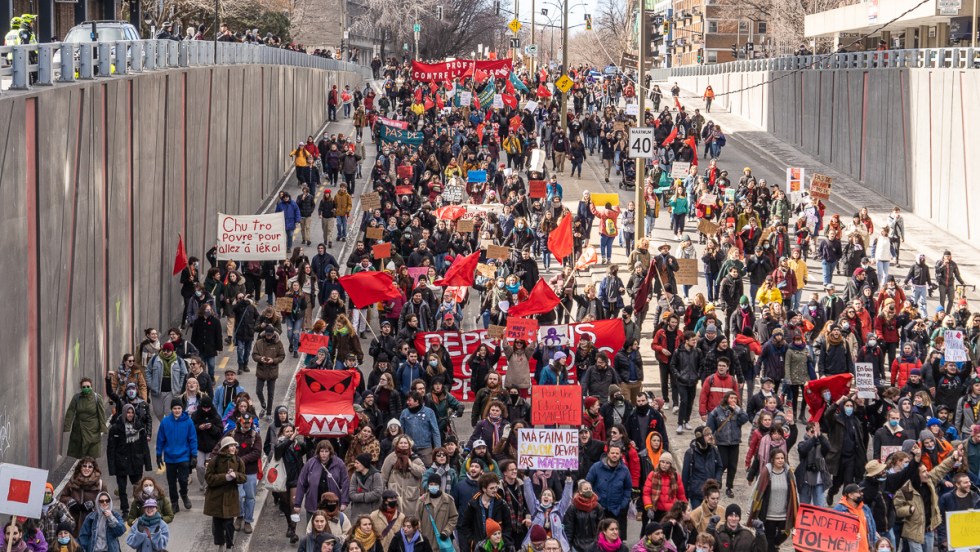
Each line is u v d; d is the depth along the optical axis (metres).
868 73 55.19
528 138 55.12
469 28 139.25
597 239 41.19
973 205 43.03
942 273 30.86
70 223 22.73
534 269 29.83
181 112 32.44
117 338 26.17
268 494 21.00
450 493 17.48
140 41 28.77
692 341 22.94
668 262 28.50
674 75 103.31
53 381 21.66
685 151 48.97
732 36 141.25
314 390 19.62
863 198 53.06
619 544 15.33
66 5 45.19
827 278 34.06
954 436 20.23
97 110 24.64
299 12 94.25
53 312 21.64
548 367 21.44
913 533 17.42
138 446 19.48
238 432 19.00
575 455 17.05
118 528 16.06
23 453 19.91
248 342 26.91
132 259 27.41
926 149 48.00
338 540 15.20
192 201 33.91
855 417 19.41
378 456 17.56
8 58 20.92
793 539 15.57
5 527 14.68
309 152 45.00
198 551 18.42
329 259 30.45
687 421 23.27
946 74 45.69
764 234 33.78
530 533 15.43
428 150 47.69
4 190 18.95
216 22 40.00
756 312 30.89
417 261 30.41
